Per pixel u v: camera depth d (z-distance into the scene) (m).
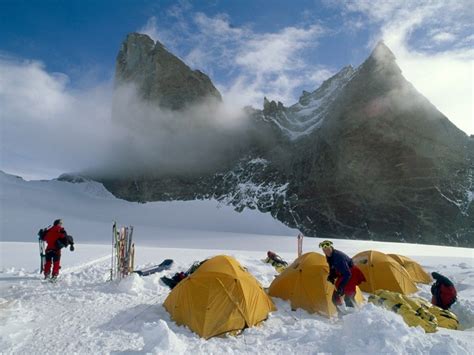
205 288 7.88
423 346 5.54
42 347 6.35
